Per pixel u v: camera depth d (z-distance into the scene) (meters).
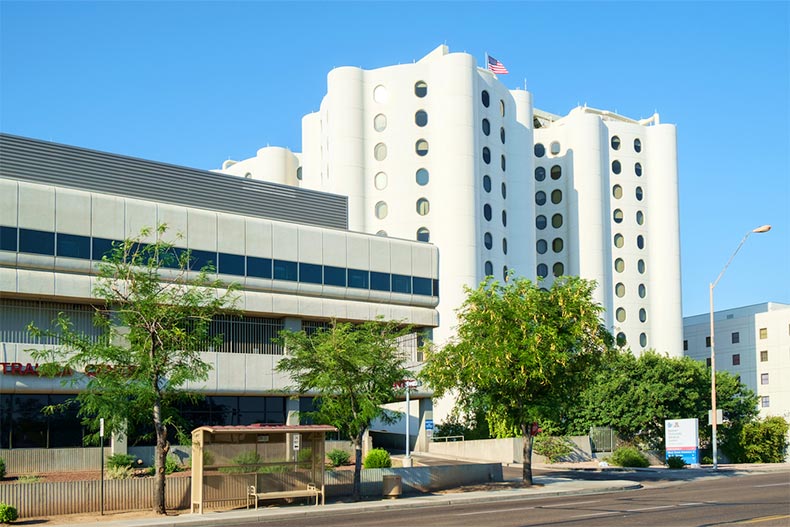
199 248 44.88
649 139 100.94
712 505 25.16
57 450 39.47
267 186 50.50
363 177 77.88
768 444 69.62
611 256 96.56
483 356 34.81
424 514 25.56
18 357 38.62
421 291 54.34
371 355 31.97
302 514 26.92
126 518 26.39
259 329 47.62
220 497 28.08
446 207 74.56
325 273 50.00
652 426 60.31
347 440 49.38
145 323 28.20
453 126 75.50
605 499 28.94
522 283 36.84
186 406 43.97
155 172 46.06
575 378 37.50
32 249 39.53
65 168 43.03
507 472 44.53
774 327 101.62
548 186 98.25
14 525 24.98
